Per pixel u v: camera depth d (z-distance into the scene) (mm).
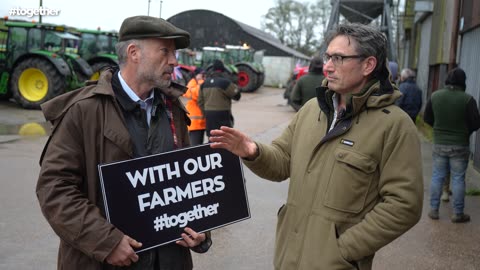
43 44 14977
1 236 4465
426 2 13578
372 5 18188
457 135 5211
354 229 2057
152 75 2125
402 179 2053
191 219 2178
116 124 2068
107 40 18266
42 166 2006
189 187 2178
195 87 7129
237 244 4559
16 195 5734
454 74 5219
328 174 2131
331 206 2102
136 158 2068
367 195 2111
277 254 2301
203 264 4090
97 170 2061
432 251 4500
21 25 14891
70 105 2053
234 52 30859
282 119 15336
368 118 2125
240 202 2289
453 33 9422
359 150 2090
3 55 14805
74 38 15867
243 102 21906
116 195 2023
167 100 2299
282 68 39094
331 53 2162
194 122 7098
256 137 11219
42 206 1965
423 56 15500
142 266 2125
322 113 2275
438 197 5398
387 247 4566
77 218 1938
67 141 2018
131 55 2133
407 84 6879
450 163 5301
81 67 15219
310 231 2141
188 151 2180
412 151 2082
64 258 2102
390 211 2029
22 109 14156
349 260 2064
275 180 2465
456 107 5117
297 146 2322
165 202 2121
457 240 4793
